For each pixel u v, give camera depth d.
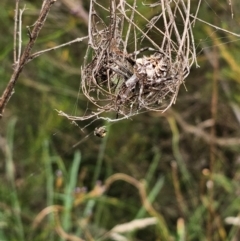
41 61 0.65
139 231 0.61
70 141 0.66
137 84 0.25
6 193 0.59
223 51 0.57
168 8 0.25
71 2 0.59
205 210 0.60
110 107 0.25
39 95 0.68
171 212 0.63
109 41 0.25
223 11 0.57
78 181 0.66
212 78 0.62
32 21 0.64
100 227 0.59
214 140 0.59
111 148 0.66
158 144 0.67
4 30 0.64
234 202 0.59
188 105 0.69
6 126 0.67
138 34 0.28
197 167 0.65
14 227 0.54
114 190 0.65
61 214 0.57
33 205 0.61
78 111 0.65
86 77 0.25
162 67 0.25
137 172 0.65
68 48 0.65
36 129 0.68
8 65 0.65
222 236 0.54
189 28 0.25
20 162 0.64
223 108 0.65
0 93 0.65
